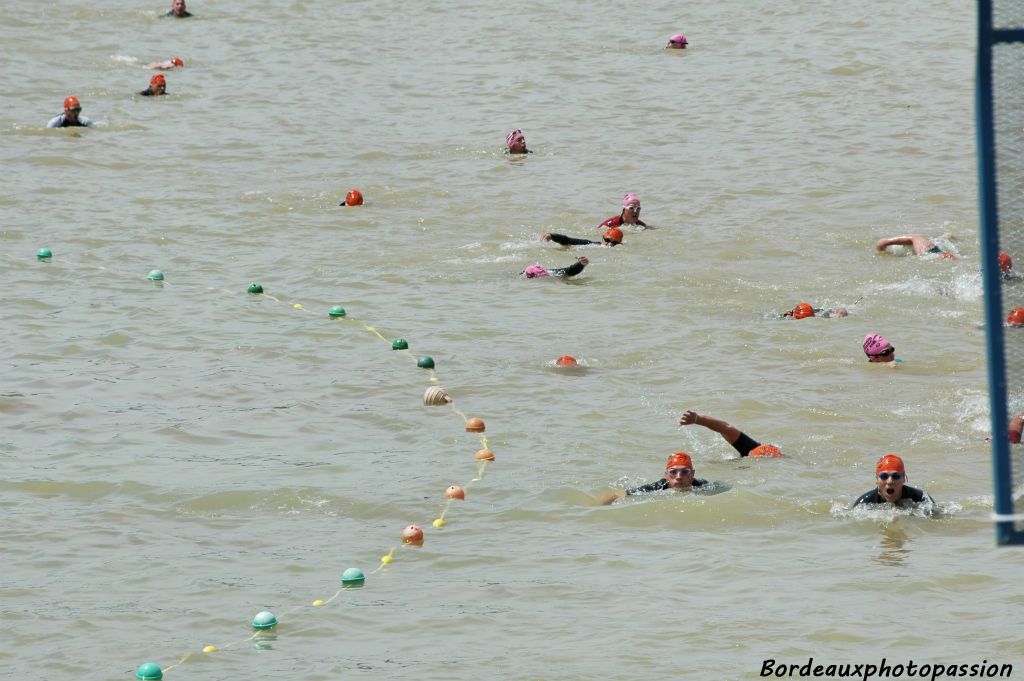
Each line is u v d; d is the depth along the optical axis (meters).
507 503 52.81
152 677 37.84
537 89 142.12
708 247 94.75
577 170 115.38
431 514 51.78
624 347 73.88
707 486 53.81
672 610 42.25
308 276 88.50
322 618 42.28
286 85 144.75
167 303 82.38
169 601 43.66
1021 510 22.47
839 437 59.47
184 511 52.19
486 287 86.12
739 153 119.62
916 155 117.75
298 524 50.94
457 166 116.94
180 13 173.75
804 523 50.25
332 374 70.06
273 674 38.16
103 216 101.88
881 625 40.62
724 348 73.38
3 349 73.25
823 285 85.88
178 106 136.88
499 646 39.81
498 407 64.56
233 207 105.06
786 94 138.62
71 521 50.91
